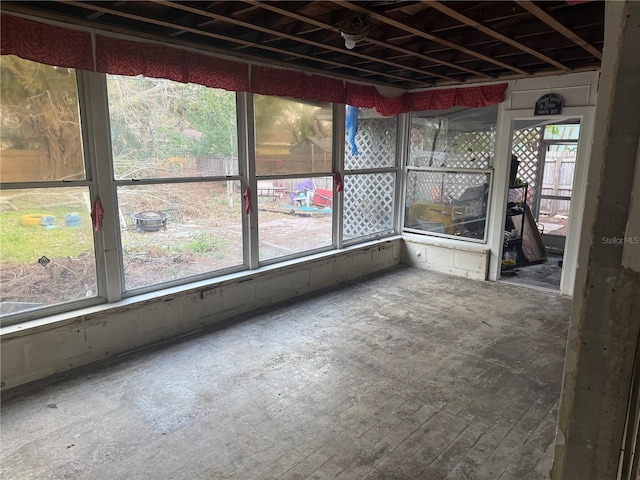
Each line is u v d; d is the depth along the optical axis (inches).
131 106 131.3
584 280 40.1
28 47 105.0
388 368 126.7
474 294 193.0
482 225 214.4
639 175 35.8
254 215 168.9
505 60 163.0
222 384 117.0
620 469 40.3
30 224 115.3
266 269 173.2
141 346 137.7
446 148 221.8
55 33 109.0
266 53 156.0
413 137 233.3
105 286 131.0
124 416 102.7
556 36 136.0
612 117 36.7
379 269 229.9
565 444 43.6
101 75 121.6
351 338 146.7
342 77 188.2
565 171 291.3
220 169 157.2
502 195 205.3
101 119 123.3
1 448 91.4
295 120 179.6
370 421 101.7
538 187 272.5
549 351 138.6
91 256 127.6
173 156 143.6
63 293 123.5
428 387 116.8
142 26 123.6
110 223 129.1
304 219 192.2
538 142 266.1
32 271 117.3
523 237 250.5
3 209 110.4
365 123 217.5
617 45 35.8
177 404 107.7
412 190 237.8
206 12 106.1
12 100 108.3
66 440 94.1
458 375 123.2
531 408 107.7
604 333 39.5
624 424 39.6
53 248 120.2
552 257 263.0
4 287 113.3
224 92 153.9
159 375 121.2
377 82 203.6
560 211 299.6
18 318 115.7
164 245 145.6
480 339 146.9
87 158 123.2
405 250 241.8
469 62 172.4
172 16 116.1
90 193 124.8
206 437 95.5
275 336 147.5
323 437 95.8
